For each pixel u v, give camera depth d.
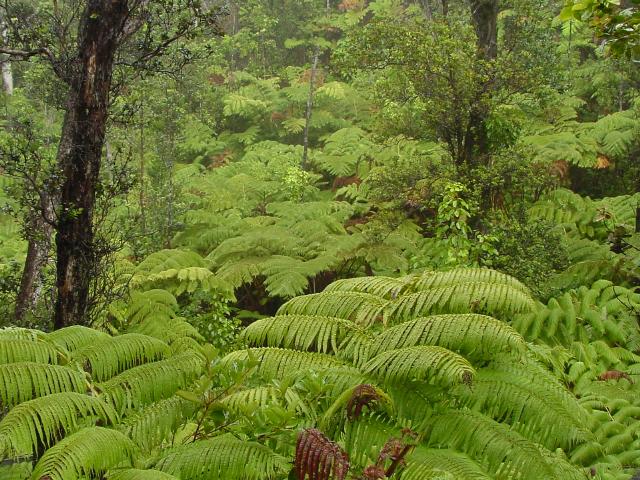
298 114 18.83
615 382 6.11
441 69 8.02
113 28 4.71
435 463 2.50
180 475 2.44
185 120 12.97
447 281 3.31
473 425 2.60
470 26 8.27
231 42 20.36
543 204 10.48
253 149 17.38
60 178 4.77
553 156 11.19
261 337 3.28
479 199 7.97
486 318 2.80
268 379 3.05
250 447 2.51
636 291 7.94
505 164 8.21
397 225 9.23
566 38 15.86
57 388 2.65
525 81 8.12
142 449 2.70
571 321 7.04
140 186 10.62
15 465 2.84
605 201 10.46
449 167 8.46
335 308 3.37
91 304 5.06
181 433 3.26
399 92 8.86
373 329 3.48
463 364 2.50
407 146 12.90
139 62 5.62
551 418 2.60
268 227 10.18
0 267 8.48
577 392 5.85
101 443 2.28
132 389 2.86
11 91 16.27
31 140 5.14
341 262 9.27
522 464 2.46
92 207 4.88
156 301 6.97
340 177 13.54
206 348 2.86
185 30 5.45
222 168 15.30
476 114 8.23
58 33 5.24
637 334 6.98
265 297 9.53
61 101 5.68
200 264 9.18
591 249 8.77
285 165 14.26
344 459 2.21
